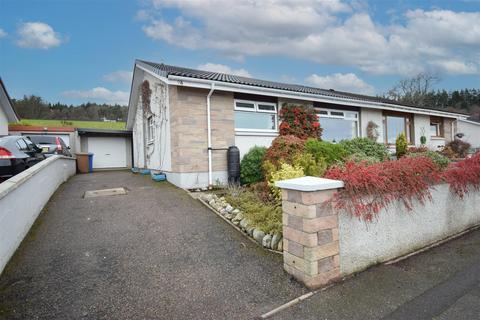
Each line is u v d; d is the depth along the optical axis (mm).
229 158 7965
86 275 3053
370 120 12492
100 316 2400
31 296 2637
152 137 10641
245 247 3873
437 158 5273
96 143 16781
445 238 4555
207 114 7949
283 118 9523
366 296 2730
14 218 3484
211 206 5719
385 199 3531
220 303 2617
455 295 2727
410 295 2738
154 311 2482
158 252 3668
